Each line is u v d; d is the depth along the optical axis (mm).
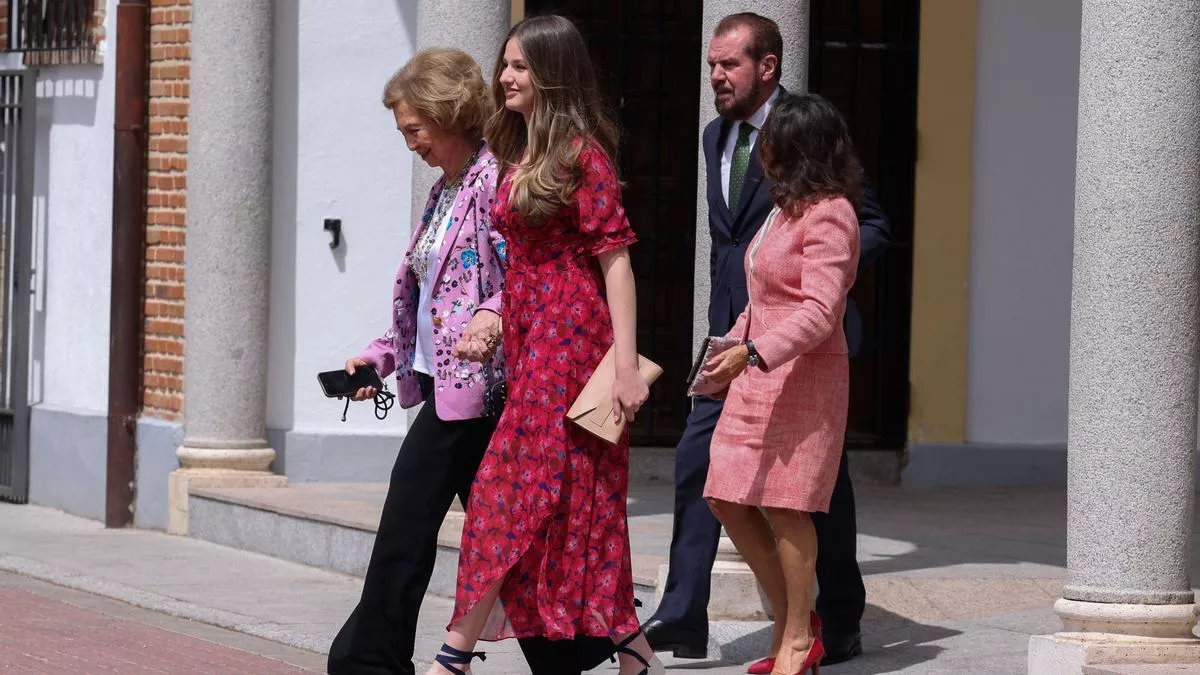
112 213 18281
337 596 14039
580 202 8477
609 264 8523
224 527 16688
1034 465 19141
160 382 17984
